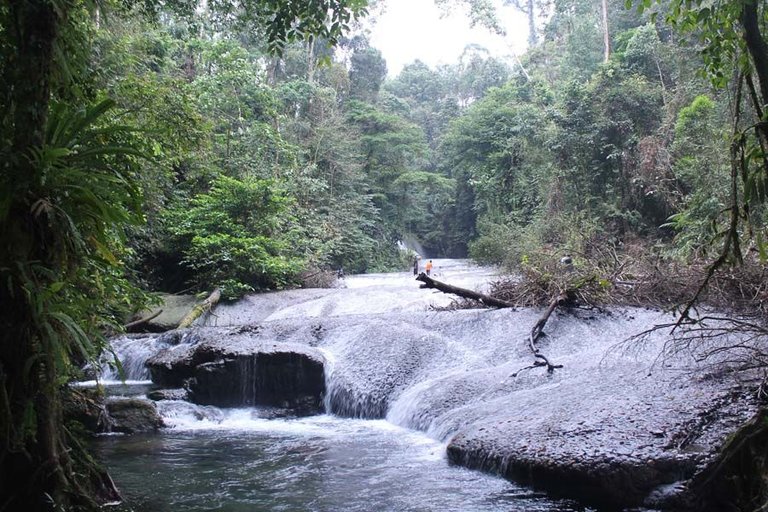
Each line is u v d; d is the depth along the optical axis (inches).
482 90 2187.5
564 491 197.9
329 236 996.6
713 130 637.3
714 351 253.4
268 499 202.8
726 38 186.5
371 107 1520.7
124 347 468.8
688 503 176.6
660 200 756.6
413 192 1636.3
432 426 295.3
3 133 137.5
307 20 219.5
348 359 388.5
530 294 432.1
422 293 650.2
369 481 221.1
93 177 137.6
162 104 288.5
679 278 407.2
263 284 697.6
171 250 695.1
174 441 291.6
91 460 178.2
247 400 376.5
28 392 135.6
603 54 1300.4
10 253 130.6
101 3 198.2
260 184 707.4
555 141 888.3
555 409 246.8
